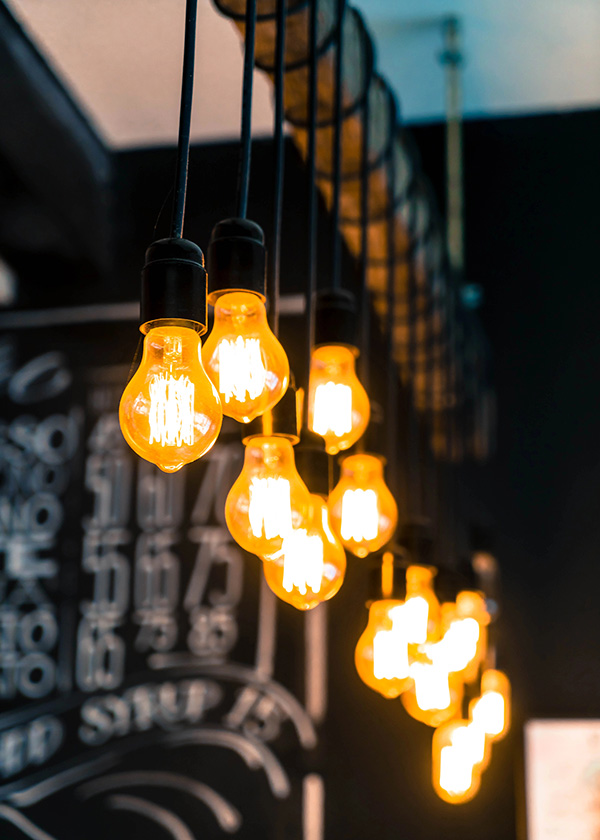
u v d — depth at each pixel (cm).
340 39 159
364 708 350
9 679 373
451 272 303
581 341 381
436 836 337
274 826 344
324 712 351
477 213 399
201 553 374
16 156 308
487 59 354
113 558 380
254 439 119
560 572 360
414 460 253
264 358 109
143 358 100
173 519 379
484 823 337
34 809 358
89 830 354
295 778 347
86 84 348
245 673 359
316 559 128
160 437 96
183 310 98
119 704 365
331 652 356
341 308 155
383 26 335
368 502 173
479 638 274
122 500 385
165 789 353
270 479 117
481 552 323
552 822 334
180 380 97
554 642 354
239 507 117
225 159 379
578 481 368
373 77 204
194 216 373
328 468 139
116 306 396
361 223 176
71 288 401
